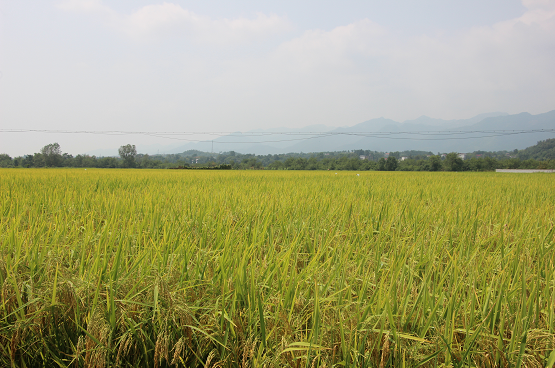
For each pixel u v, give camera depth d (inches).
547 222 155.3
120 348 61.3
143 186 362.0
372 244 121.6
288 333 62.8
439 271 95.7
